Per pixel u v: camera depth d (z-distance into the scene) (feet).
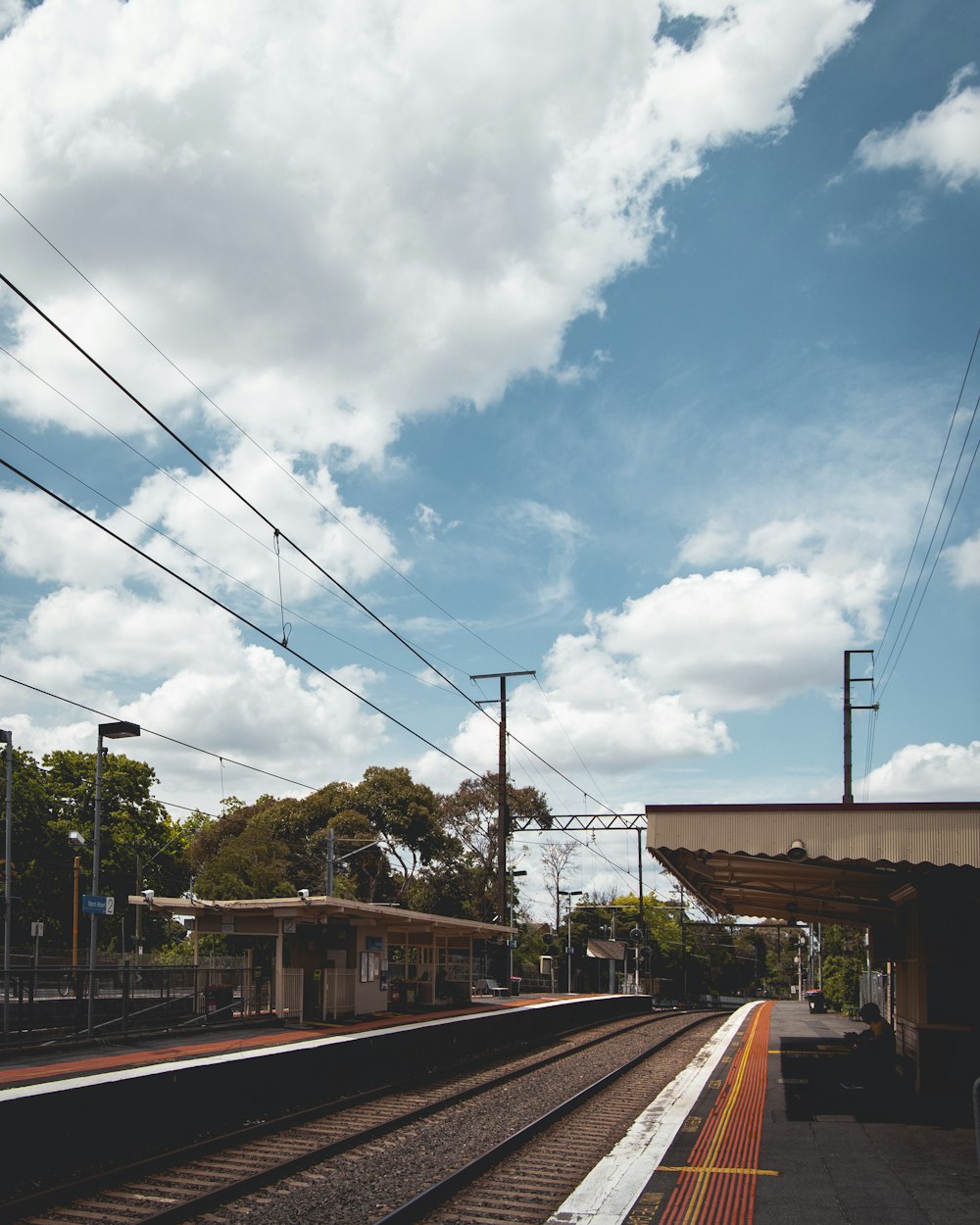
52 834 158.40
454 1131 42.73
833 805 39.63
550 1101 51.85
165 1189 32.19
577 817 126.93
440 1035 69.97
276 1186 32.60
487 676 131.64
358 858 187.73
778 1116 43.32
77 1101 35.19
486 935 124.77
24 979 61.62
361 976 83.97
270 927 76.33
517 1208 29.89
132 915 173.27
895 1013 67.36
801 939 324.19
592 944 216.54
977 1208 28.14
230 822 199.72
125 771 175.94
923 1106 45.78
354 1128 42.88
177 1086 40.50
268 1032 66.49
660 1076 63.26
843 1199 29.22
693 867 53.57
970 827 38.50
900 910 58.18
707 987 299.79
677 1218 27.40
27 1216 28.89
